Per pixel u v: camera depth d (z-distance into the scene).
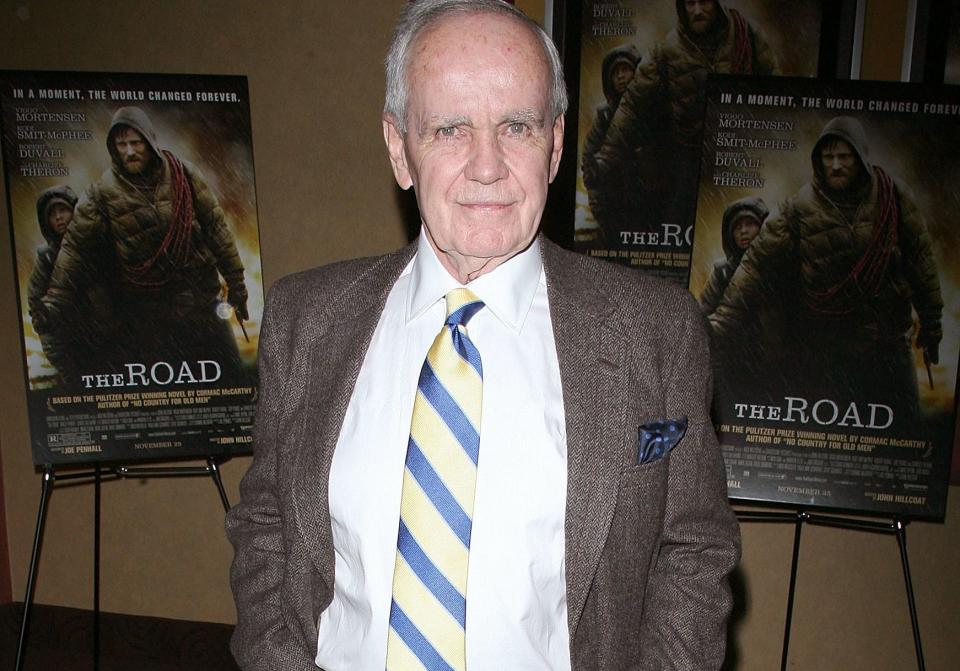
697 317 1.15
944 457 1.99
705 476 1.11
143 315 2.29
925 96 1.93
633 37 2.32
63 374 2.27
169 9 2.55
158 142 2.26
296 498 1.14
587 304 1.12
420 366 1.13
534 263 1.16
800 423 2.05
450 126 1.01
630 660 1.09
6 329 2.76
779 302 2.04
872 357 2.00
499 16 1.03
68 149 2.22
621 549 1.06
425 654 1.02
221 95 2.28
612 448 1.05
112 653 2.89
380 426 1.12
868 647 2.52
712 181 2.05
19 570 2.91
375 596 1.08
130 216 2.26
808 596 2.54
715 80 2.03
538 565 1.05
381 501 1.09
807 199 2.01
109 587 2.88
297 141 2.59
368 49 2.49
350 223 2.61
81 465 2.82
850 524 2.11
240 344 2.34
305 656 1.16
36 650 2.90
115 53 2.60
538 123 1.02
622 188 2.40
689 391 1.11
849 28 2.21
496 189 1.02
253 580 1.23
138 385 2.30
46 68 2.63
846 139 1.97
